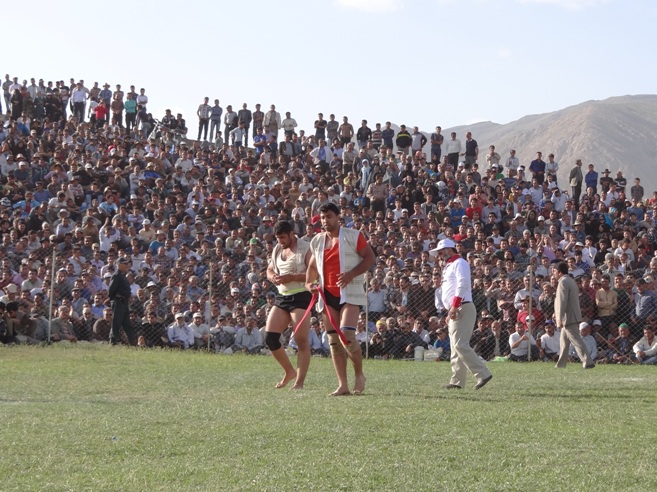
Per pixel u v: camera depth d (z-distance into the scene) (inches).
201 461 258.7
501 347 801.6
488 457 262.2
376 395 410.0
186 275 878.4
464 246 1091.9
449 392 428.8
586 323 772.0
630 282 821.9
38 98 1513.3
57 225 1018.1
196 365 625.9
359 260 410.9
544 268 944.9
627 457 262.2
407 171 1368.1
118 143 1369.3
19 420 327.9
